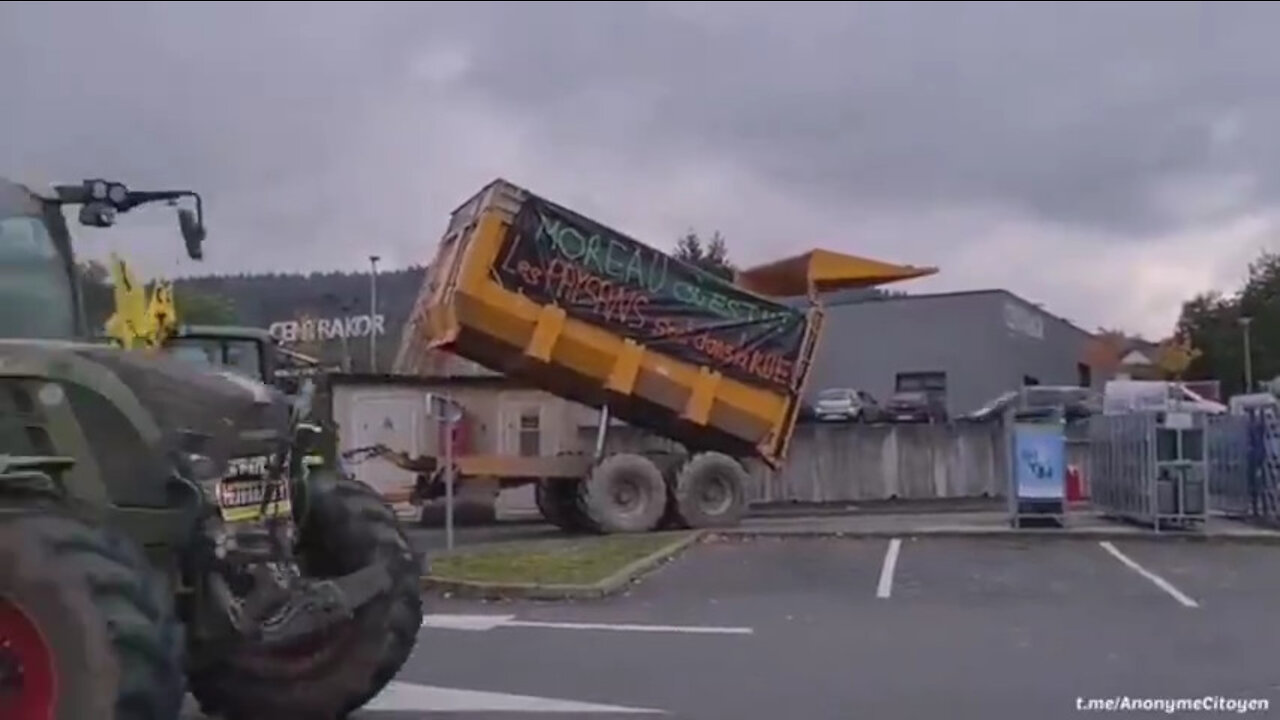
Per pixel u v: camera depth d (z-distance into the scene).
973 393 61.41
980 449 30.92
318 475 8.89
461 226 23.92
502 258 22.95
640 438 26.44
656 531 23.95
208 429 7.30
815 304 24.59
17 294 8.02
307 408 8.92
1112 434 24.80
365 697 8.54
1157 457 22.45
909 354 62.72
